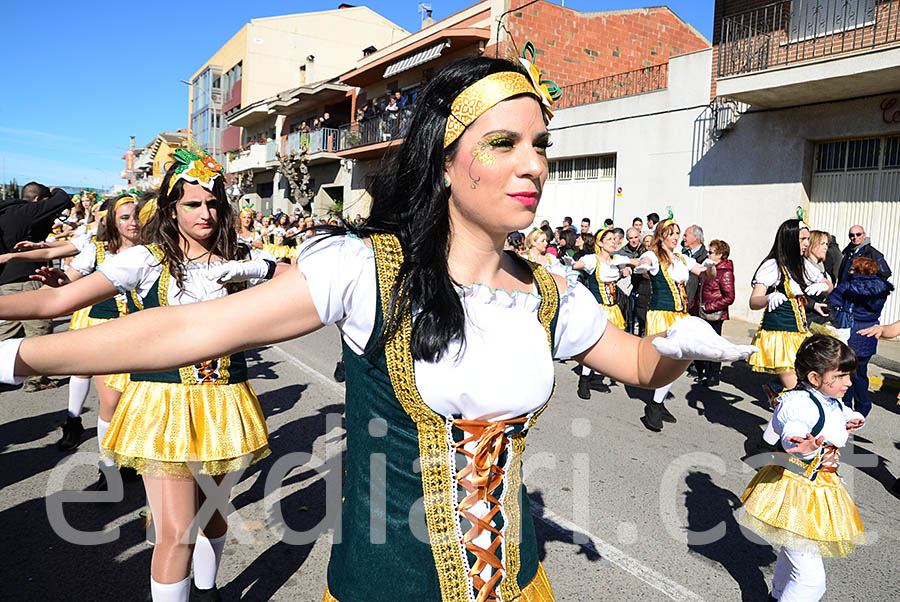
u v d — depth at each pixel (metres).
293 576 3.34
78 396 4.98
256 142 31.38
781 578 3.00
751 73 10.26
